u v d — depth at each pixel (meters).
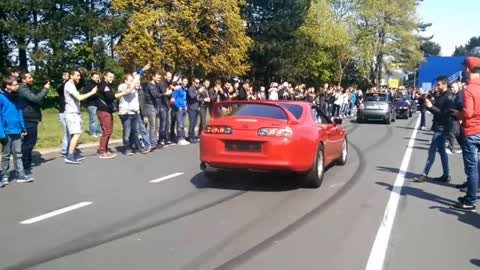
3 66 35.53
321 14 47.97
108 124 11.49
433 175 9.84
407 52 60.47
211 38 35.38
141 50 32.47
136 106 12.19
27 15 35.38
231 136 7.86
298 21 45.03
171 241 5.43
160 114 13.57
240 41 36.31
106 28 35.53
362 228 6.03
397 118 31.59
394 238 5.67
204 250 5.15
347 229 5.97
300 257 4.98
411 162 11.65
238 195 7.73
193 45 33.47
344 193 7.98
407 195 7.92
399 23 58.06
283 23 43.94
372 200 7.52
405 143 16.02
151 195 7.65
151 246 5.25
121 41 35.06
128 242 5.38
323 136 8.70
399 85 77.88
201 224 6.10
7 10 33.62
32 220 6.18
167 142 14.28
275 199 7.50
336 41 48.12
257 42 43.91
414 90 42.31
